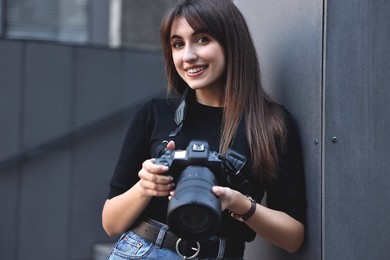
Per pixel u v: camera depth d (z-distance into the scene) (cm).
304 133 213
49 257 544
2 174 535
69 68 555
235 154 195
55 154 549
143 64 574
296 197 206
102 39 619
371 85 207
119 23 616
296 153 210
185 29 203
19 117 541
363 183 205
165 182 173
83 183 555
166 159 174
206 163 172
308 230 209
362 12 206
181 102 207
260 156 198
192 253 194
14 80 541
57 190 549
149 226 199
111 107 565
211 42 203
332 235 202
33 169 543
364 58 206
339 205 203
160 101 215
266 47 241
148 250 198
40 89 547
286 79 226
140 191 189
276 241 200
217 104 212
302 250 211
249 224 191
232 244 198
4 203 536
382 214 207
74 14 619
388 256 207
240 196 180
